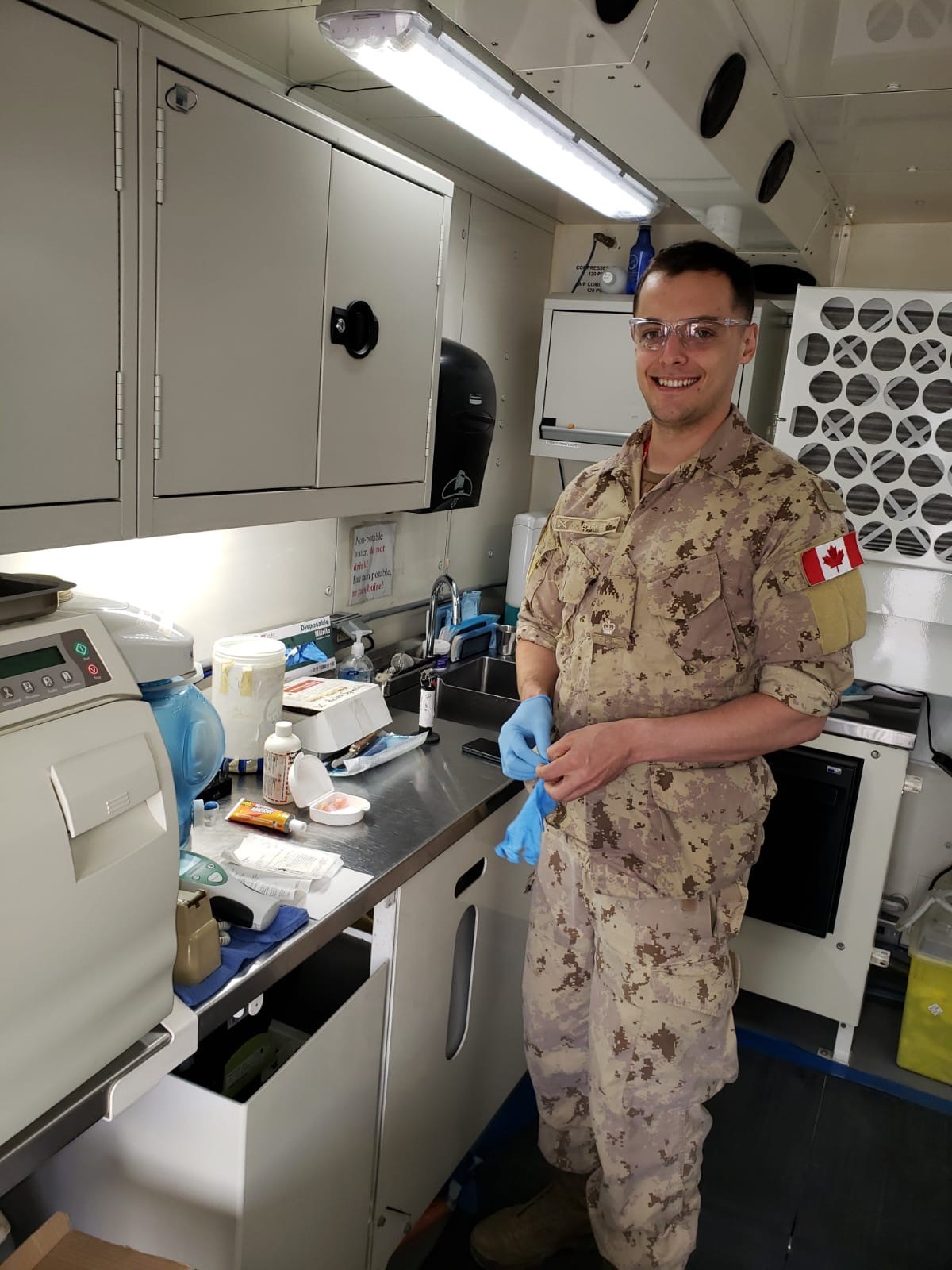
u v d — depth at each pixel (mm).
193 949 1149
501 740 1603
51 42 1063
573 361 2906
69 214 1121
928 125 1876
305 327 1578
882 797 2379
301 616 2281
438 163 2482
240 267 1410
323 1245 1432
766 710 1415
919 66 1590
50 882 880
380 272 1764
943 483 2217
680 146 1676
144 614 1389
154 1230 1258
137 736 1012
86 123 1124
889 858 2426
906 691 2691
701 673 1477
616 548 1530
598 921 1585
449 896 1702
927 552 2279
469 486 2428
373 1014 1483
